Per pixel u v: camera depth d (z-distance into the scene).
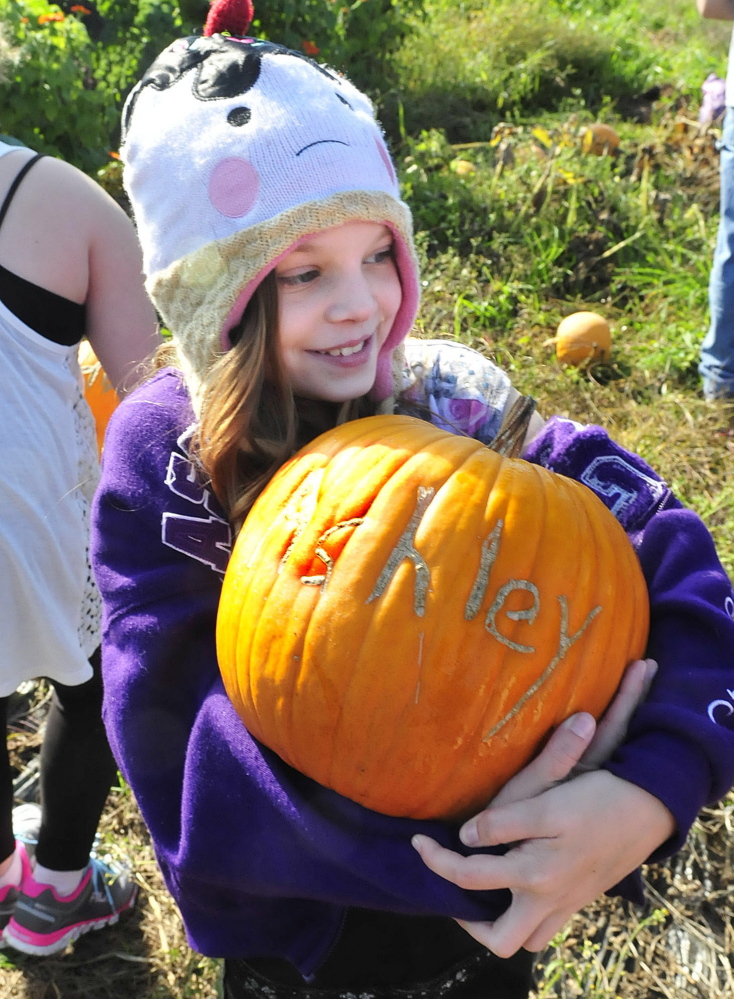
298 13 6.80
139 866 2.64
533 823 1.16
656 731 1.24
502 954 1.19
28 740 2.98
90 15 6.43
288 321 1.40
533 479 1.28
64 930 2.39
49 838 2.29
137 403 1.55
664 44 9.88
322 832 1.25
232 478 1.43
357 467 1.27
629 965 2.36
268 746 1.31
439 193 5.70
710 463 4.02
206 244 1.37
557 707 1.20
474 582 1.18
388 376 1.58
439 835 1.24
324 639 1.18
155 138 1.40
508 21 8.61
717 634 1.31
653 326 4.87
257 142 1.33
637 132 7.09
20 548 1.87
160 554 1.44
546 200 5.55
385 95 7.26
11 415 1.82
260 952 1.50
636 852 1.19
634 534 1.46
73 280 1.84
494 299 4.99
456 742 1.17
